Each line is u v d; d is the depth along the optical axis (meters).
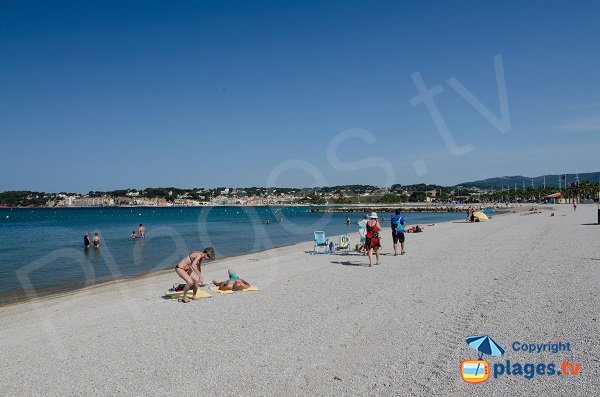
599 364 5.80
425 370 5.85
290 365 6.19
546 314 8.10
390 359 6.27
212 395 5.36
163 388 5.61
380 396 5.16
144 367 6.36
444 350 6.54
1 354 7.32
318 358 6.41
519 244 19.89
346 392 5.29
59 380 6.03
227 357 6.60
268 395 5.30
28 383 5.96
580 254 15.62
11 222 76.88
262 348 6.93
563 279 11.21
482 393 5.16
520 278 11.57
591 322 7.50
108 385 5.79
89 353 7.11
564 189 144.12
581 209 72.50
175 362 6.50
